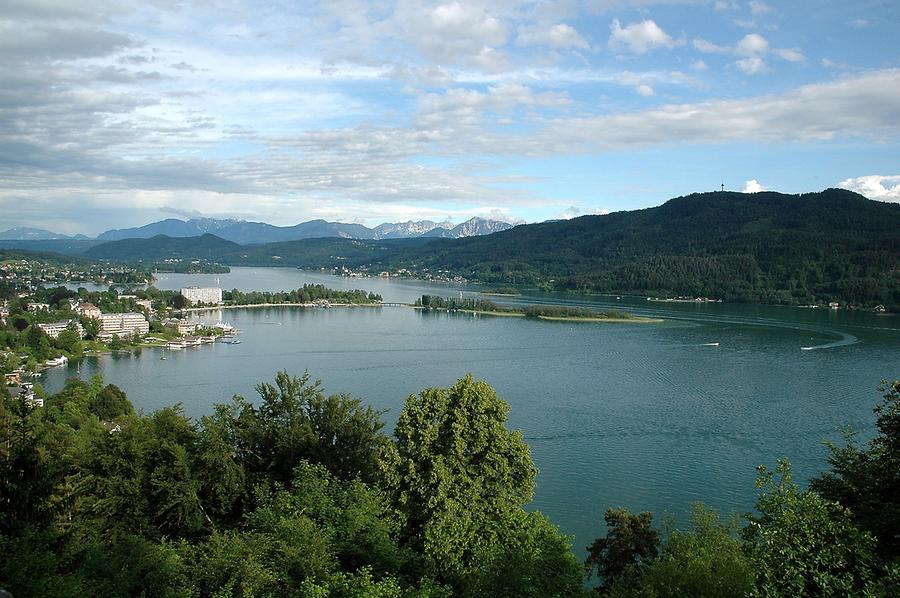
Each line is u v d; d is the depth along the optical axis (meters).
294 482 43.72
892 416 41.47
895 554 33.00
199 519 46.62
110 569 33.09
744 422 133.50
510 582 34.25
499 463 47.66
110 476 47.44
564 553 42.78
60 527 41.72
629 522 65.81
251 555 33.34
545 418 136.88
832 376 179.12
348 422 56.00
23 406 54.81
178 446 48.41
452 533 42.19
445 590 35.78
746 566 29.25
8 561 32.50
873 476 38.47
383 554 39.00
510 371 190.62
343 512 40.44
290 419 54.75
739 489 98.75
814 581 26.78
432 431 47.47
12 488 42.41
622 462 110.19
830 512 30.28
